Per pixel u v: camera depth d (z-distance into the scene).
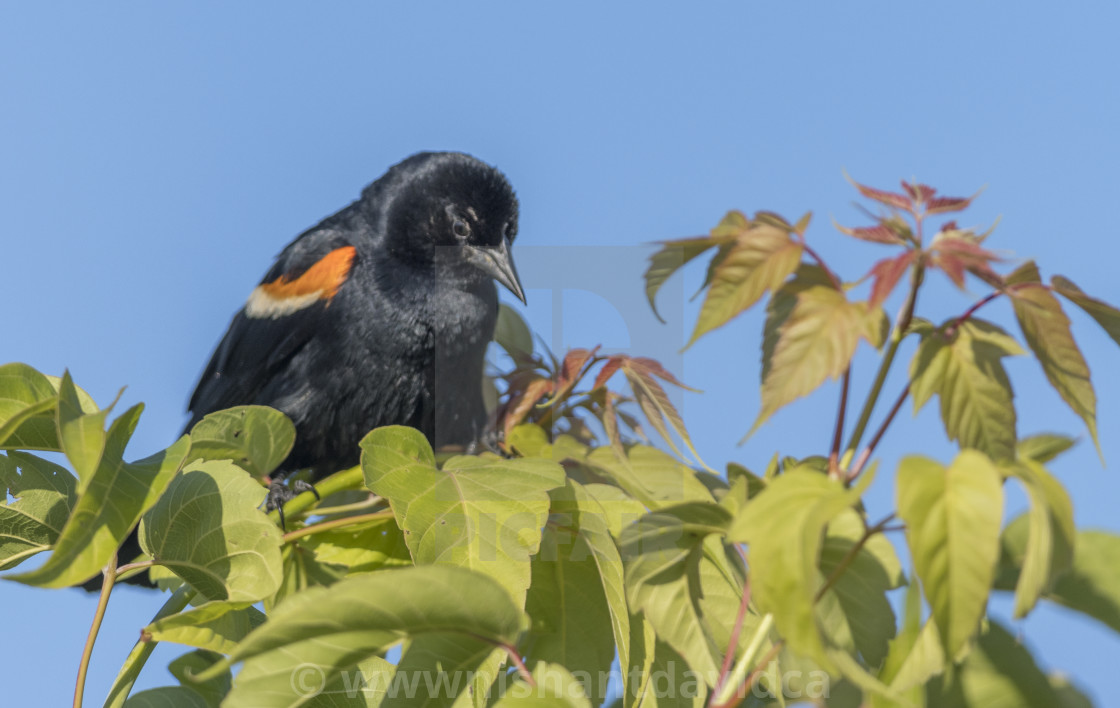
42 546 6.08
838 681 4.67
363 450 5.22
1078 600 4.45
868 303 4.03
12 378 5.58
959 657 4.05
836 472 4.25
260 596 5.48
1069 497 3.67
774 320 4.91
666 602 5.16
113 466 4.80
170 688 6.23
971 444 4.24
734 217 4.75
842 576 4.60
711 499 5.13
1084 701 4.32
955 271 3.86
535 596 5.49
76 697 5.46
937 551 3.49
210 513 5.62
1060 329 4.24
